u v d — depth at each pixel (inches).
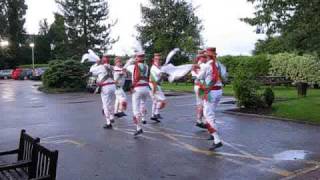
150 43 1728.6
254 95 636.1
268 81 1162.6
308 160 355.6
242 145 413.1
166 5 1711.4
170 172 323.9
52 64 1274.6
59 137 465.4
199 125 497.0
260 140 436.5
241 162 350.6
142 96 473.7
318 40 497.4
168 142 428.8
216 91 399.9
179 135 464.4
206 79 399.9
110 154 381.7
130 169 332.8
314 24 482.6
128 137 457.1
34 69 2123.5
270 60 1238.9
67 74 1238.3
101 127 523.5
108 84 517.0
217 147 395.2
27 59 3036.4
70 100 923.4
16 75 2230.6
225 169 331.0
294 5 499.2
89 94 1109.1
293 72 1182.3
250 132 480.1
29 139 244.1
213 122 398.6
